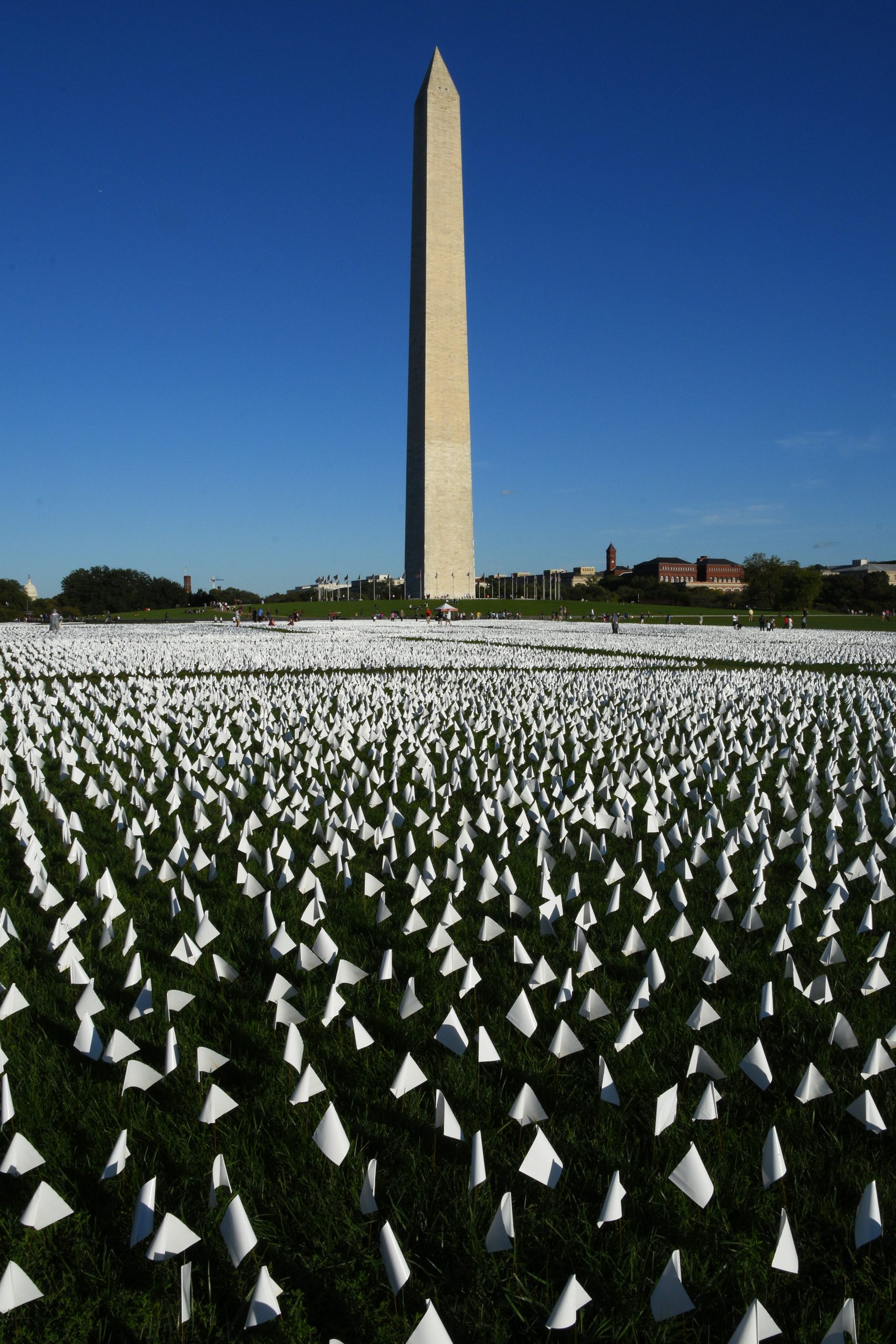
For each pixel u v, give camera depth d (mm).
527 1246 2869
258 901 5961
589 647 35188
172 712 14867
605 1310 2656
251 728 13398
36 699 16672
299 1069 3742
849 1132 3432
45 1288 2703
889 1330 2580
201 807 8133
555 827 8016
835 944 4715
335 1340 2422
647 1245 2850
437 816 8031
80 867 6254
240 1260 2691
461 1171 3199
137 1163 3213
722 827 7746
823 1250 2859
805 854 6652
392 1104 3590
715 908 5645
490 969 4812
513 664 26516
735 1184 3105
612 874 6266
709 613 102312
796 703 15773
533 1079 3766
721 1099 3625
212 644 33875
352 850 6934
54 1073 3783
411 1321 2580
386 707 15398
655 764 11219
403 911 5746
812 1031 4164
